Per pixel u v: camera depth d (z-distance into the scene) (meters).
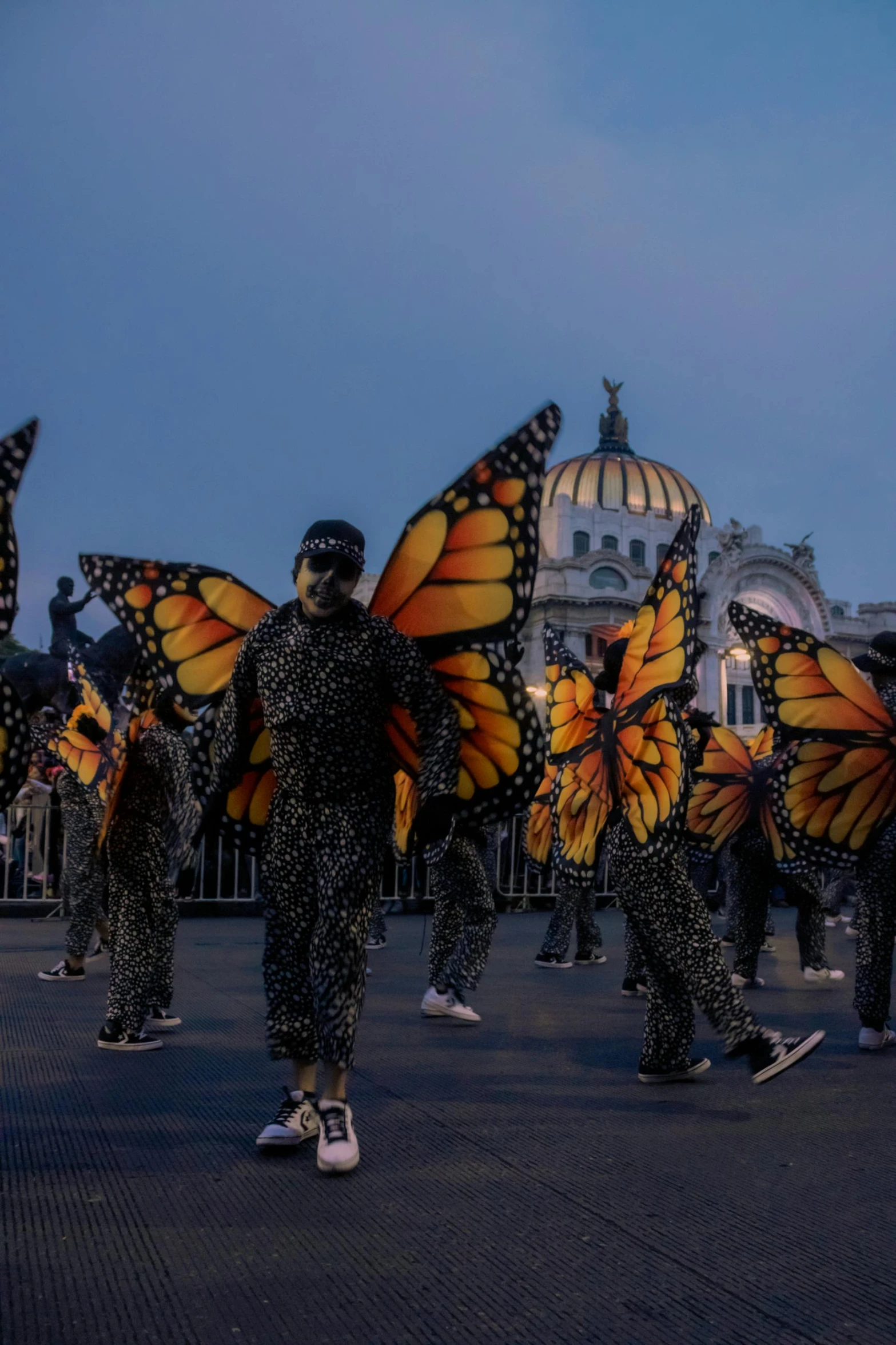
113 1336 2.33
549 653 5.32
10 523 3.25
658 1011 4.60
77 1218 3.01
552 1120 4.03
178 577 3.95
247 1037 5.51
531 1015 6.35
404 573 3.61
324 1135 3.44
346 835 3.52
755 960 7.51
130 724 5.16
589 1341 2.33
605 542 74.88
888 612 71.25
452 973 6.14
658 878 4.30
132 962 5.18
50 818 12.19
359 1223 2.99
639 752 4.41
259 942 9.84
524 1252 2.80
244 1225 2.97
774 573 66.12
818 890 7.80
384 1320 2.42
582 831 4.82
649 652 4.53
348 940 3.49
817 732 5.52
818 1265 2.73
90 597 16.31
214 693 3.91
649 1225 2.99
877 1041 5.35
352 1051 3.49
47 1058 4.96
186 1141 3.73
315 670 3.45
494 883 8.89
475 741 3.67
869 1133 3.89
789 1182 3.35
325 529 3.46
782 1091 4.50
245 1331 2.36
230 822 3.84
